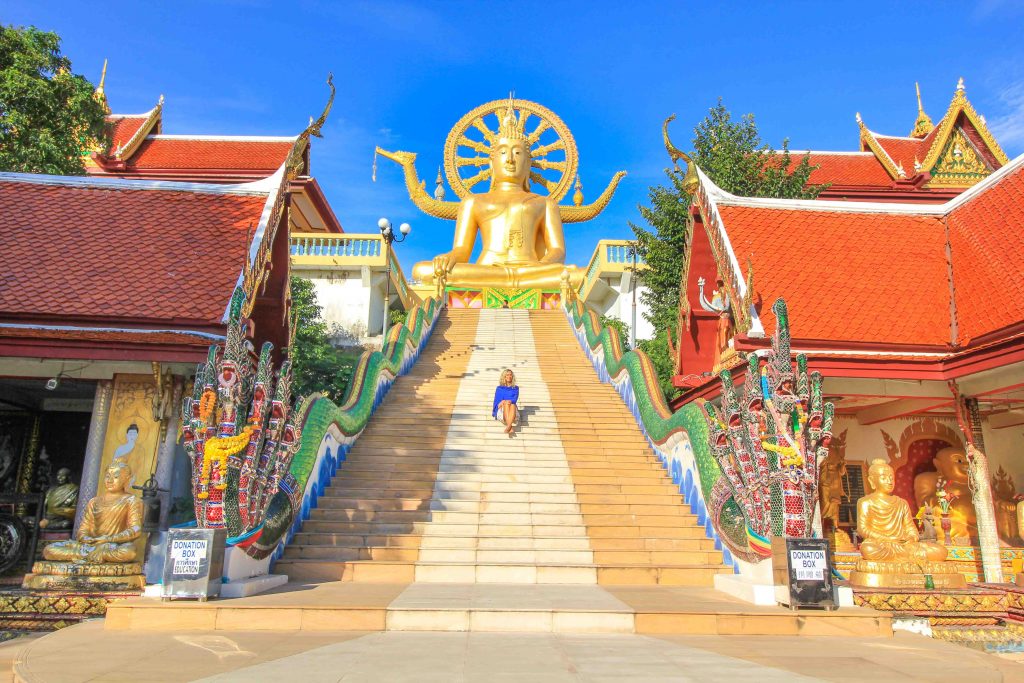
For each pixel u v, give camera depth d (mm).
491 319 24156
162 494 10070
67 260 11125
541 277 27719
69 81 15562
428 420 14781
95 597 8305
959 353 10188
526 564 9523
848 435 13359
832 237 12797
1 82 14461
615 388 17250
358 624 6848
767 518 7797
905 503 10031
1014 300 10430
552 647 6004
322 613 6855
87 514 9000
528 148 32219
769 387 7895
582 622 6930
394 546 10109
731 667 5273
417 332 19938
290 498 9609
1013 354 9398
